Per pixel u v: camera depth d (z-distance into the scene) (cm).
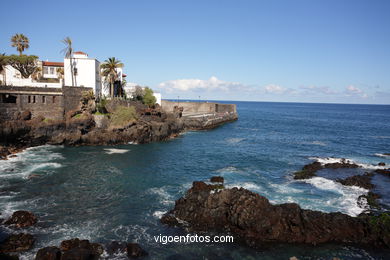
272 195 3144
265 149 6059
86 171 3919
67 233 2256
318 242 2217
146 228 2388
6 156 4512
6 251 1959
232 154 5406
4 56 5978
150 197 3044
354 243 2220
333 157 5197
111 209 2720
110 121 6159
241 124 11769
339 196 3133
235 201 2430
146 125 6475
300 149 6150
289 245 2189
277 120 14475
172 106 11969
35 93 5375
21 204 2745
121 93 8462
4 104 5028
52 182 3403
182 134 8106
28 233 2212
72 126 5597
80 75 6644
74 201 2873
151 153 5266
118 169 4084
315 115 19525
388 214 2503
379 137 8219
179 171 4091
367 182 3528
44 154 4791
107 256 1980
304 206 2847
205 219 2459
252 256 2056
